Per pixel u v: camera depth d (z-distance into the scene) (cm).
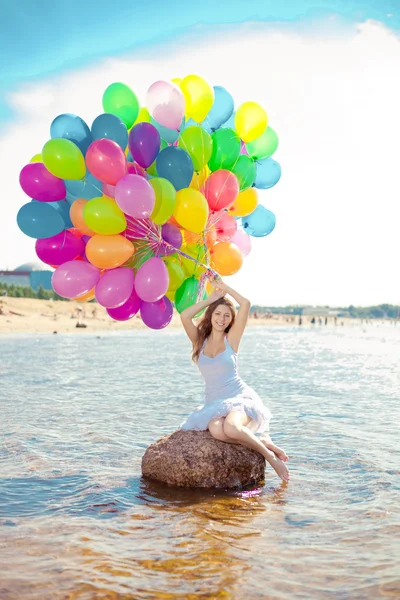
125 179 516
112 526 424
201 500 487
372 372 1720
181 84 614
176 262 611
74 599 312
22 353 2434
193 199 562
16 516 445
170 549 381
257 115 630
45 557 368
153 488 521
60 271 556
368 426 807
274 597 315
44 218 554
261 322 12875
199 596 316
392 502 477
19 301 7300
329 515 448
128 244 550
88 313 7619
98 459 623
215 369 568
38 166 556
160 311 590
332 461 613
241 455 535
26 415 882
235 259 629
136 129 547
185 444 542
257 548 382
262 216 693
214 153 612
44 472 570
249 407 554
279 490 516
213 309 570
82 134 559
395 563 359
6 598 313
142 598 313
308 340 5053
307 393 1180
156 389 1220
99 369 1700
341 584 330
